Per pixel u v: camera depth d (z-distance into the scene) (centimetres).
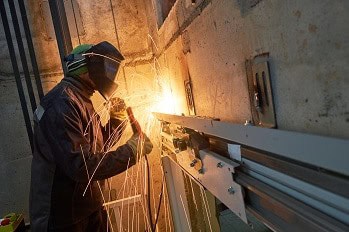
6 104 210
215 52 96
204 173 105
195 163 111
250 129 63
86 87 145
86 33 219
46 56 213
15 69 202
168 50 168
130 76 226
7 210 216
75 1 216
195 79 124
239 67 81
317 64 51
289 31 57
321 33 49
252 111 77
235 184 79
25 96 212
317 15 49
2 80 208
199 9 104
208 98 111
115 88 148
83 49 142
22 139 214
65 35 205
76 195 143
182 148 120
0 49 206
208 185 102
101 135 161
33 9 209
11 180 215
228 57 87
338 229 45
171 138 142
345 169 38
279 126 66
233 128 71
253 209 73
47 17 211
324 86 50
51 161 135
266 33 65
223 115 98
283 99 63
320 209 51
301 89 56
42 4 210
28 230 218
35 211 143
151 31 213
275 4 60
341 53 45
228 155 90
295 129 60
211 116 110
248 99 78
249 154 75
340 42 45
